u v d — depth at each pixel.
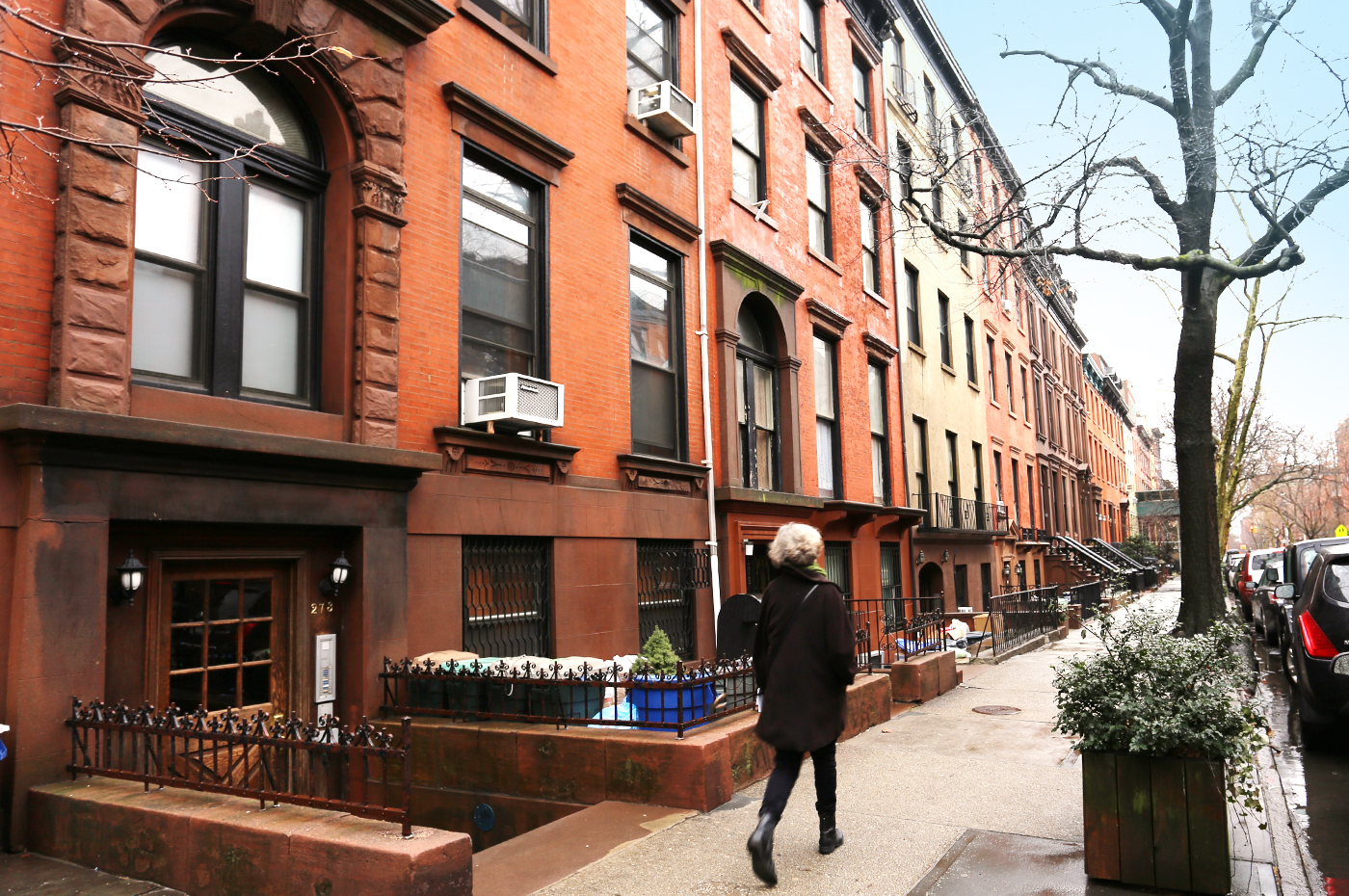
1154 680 4.40
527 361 9.06
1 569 4.80
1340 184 11.55
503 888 4.41
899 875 4.52
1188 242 13.30
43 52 5.23
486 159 8.70
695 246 11.92
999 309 28.95
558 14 9.80
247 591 6.44
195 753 5.62
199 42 6.50
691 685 6.03
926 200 21.55
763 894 4.29
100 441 5.11
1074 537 41.00
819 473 15.13
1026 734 8.08
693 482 11.34
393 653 6.98
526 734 6.21
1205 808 4.21
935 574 20.53
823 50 16.66
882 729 8.52
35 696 4.80
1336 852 4.92
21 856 4.62
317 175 7.15
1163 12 13.06
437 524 7.58
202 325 6.29
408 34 7.57
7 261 5.01
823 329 15.31
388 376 7.13
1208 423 13.66
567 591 8.98
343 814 4.14
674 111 11.01
